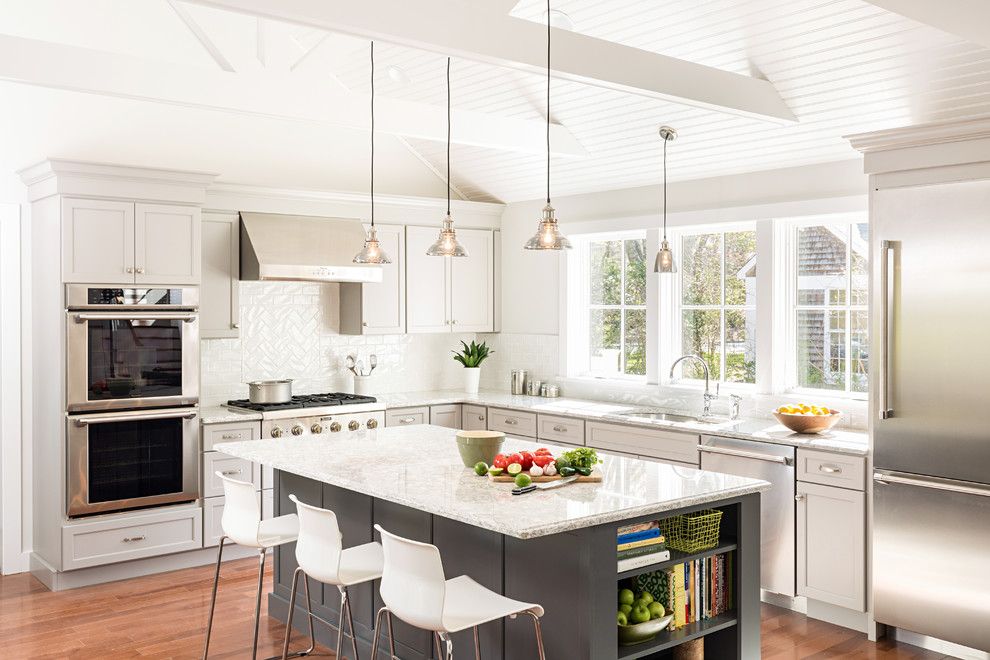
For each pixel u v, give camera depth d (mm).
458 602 3016
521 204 7273
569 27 4695
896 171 4316
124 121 5781
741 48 4469
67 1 5227
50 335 5242
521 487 3355
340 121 4594
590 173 6418
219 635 4480
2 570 5547
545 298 7098
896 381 4305
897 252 4309
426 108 5004
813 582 4688
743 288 5895
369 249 4457
